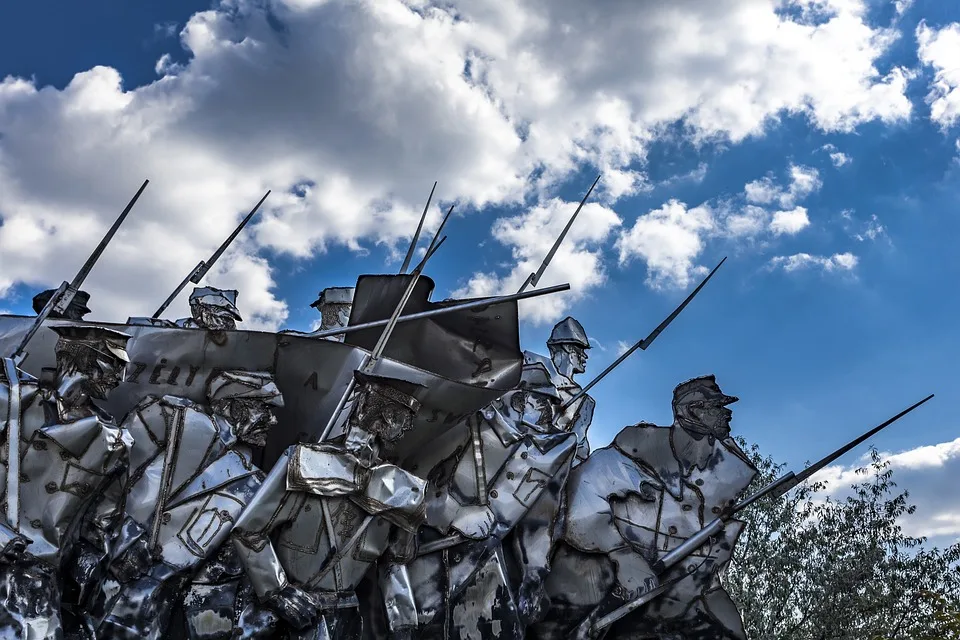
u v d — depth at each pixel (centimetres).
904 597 2177
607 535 1262
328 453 923
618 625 1292
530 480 1185
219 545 948
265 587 896
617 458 1318
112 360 878
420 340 1163
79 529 906
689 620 1287
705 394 1337
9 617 816
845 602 2170
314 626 913
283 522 914
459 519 1141
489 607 1138
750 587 2206
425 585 1127
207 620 949
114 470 884
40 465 854
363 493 931
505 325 1149
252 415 990
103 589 920
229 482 962
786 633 2170
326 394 1045
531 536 1202
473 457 1169
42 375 910
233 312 1232
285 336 1025
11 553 813
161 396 984
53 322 980
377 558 965
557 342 1549
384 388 931
